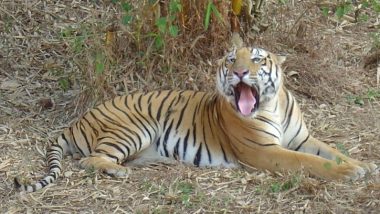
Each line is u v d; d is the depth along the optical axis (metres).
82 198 14.49
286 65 19.78
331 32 22.42
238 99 15.12
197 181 14.97
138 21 18.28
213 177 15.15
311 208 13.92
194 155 16.00
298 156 14.96
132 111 16.25
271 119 15.44
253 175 15.08
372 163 15.28
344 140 16.92
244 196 14.40
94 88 17.98
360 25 22.89
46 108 18.33
